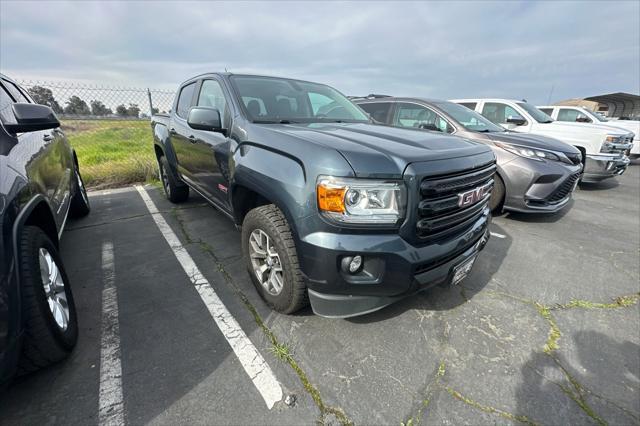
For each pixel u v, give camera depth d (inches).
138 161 245.8
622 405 64.1
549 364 74.0
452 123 183.2
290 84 124.6
